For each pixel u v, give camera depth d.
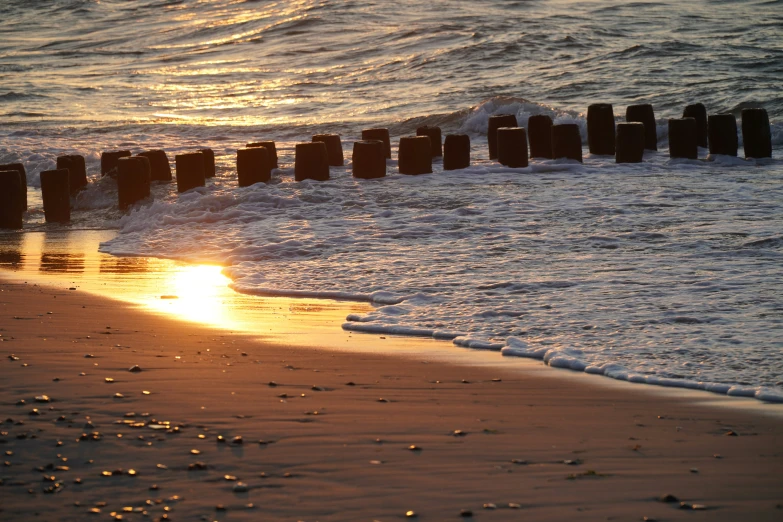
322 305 14.74
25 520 6.33
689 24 66.00
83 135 45.69
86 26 103.06
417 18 77.38
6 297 15.02
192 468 7.23
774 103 41.94
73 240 22.09
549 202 23.39
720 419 8.83
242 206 24.05
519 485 7.00
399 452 7.67
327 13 82.25
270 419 8.48
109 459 7.41
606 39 63.06
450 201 24.00
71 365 10.29
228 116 52.81
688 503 6.70
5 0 118.94
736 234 18.97
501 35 66.88
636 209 22.11
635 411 9.08
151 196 26.48
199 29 91.31
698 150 33.81
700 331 12.41
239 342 11.95
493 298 14.66
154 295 15.44
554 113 41.22
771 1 71.81
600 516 6.46
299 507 6.56
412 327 13.00
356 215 22.77
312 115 50.19
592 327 12.73
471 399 9.40
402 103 50.78
